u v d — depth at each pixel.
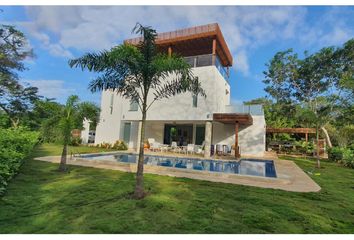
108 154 15.15
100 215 4.14
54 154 13.27
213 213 4.37
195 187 6.36
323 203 5.20
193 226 3.78
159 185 6.48
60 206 4.56
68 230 3.53
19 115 23.42
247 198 5.38
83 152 15.29
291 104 23.61
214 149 16.55
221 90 17.48
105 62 5.39
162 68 5.39
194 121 16.64
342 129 22.27
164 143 20.67
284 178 7.55
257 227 3.81
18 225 3.66
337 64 19.70
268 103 27.06
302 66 21.66
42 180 6.74
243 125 17.44
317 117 12.74
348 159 13.01
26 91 24.11
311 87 21.84
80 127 9.30
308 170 10.61
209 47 17.17
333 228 3.86
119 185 6.35
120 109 21.55
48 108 9.02
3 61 21.83
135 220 3.96
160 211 4.41
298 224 3.98
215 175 8.14
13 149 6.14
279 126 25.03
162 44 16.70
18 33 22.11
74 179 7.01
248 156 16.17
